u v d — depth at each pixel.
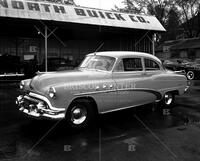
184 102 8.48
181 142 4.55
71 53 21.17
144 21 16.12
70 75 5.27
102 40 21.81
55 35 19.11
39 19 12.25
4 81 14.62
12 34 18.73
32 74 16.70
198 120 6.11
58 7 13.45
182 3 43.94
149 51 17.80
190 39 42.34
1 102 8.21
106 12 15.12
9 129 5.24
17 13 11.85
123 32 16.50
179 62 19.44
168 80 6.98
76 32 17.20
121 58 5.93
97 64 6.02
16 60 17.61
